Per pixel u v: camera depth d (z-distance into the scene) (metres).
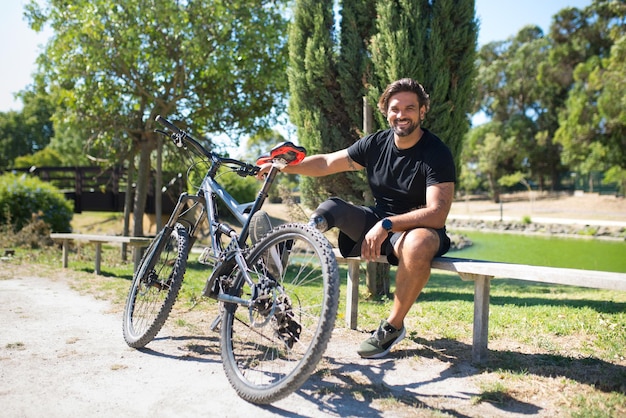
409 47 4.88
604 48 41.00
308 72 5.41
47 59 9.85
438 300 5.16
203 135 10.80
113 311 4.01
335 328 3.59
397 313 2.75
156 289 3.26
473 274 2.78
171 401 2.21
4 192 11.59
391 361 2.82
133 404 2.17
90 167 16.25
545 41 47.31
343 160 3.09
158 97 9.91
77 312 3.97
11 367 2.61
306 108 5.54
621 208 36.59
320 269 2.29
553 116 47.12
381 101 2.85
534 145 47.50
